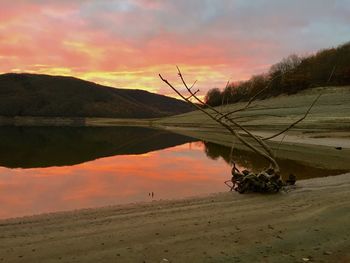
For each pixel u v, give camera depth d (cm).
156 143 4147
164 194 1262
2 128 10138
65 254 593
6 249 619
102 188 1385
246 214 810
